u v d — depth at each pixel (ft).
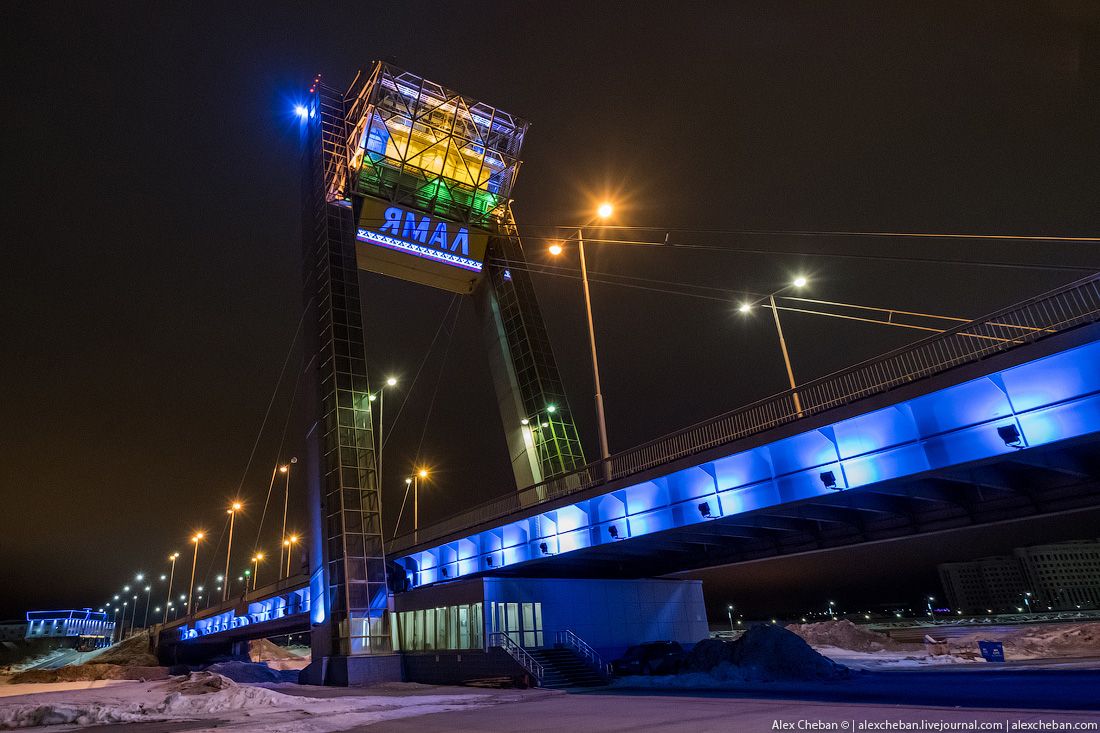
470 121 224.74
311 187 203.41
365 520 149.79
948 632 222.48
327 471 158.10
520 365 193.47
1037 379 59.98
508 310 202.39
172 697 73.77
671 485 94.22
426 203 205.16
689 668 98.48
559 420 182.70
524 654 103.76
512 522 121.49
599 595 122.21
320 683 135.85
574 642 113.19
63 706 66.13
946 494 74.69
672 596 131.75
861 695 63.36
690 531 92.58
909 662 119.44
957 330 67.51
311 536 161.48
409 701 79.30
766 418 84.74
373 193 196.95
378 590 143.23
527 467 180.24
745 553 101.86
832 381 77.97
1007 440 60.13
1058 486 66.49
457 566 140.97
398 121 213.05
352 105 212.23
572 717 56.54
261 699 78.18
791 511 82.33
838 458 74.38
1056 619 265.54
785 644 91.76
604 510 104.99
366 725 57.57
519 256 211.41
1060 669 84.02
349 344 168.55
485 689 97.30
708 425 91.71
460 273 214.48
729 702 62.39
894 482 70.13
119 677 217.77
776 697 65.57
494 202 218.59
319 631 147.33
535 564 122.42
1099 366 56.08
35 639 571.69
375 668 128.98
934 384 65.57
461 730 51.08
